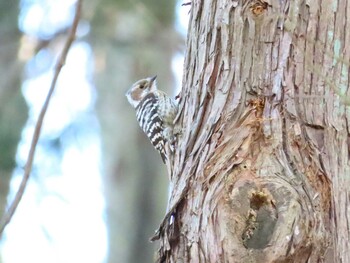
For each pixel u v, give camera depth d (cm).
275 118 859
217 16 925
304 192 820
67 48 996
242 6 905
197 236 838
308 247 797
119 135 2827
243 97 879
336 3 890
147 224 2856
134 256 2817
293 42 878
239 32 900
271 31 888
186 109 953
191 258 840
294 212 802
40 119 955
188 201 863
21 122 2208
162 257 873
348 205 833
